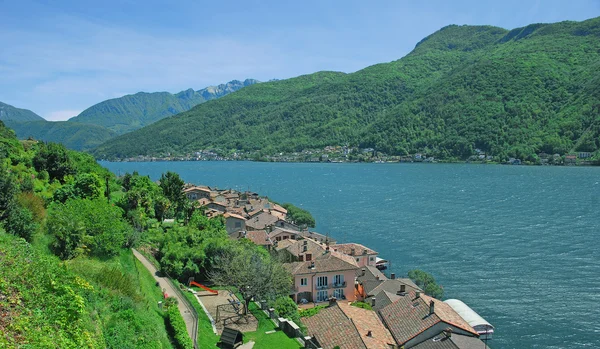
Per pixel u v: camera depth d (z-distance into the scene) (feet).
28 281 84.58
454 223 473.67
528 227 440.45
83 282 104.22
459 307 224.53
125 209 271.69
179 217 330.34
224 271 188.85
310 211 579.07
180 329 122.31
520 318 231.91
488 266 318.04
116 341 93.56
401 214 540.93
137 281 153.89
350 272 239.50
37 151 291.79
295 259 260.83
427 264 327.26
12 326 68.03
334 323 164.66
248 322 153.07
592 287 270.87
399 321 178.91
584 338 209.97
